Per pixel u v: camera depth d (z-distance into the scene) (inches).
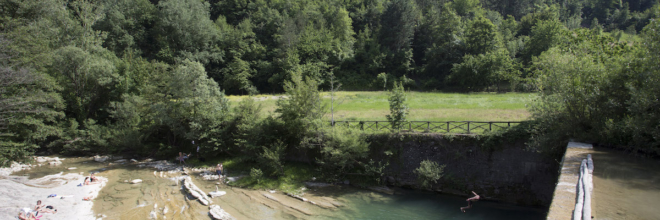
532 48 2468.0
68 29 1621.6
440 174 925.2
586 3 4709.6
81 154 1429.6
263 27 3169.3
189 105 1243.8
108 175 1124.5
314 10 3432.6
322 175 1038.4
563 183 436.8
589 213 319.3
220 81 2817.4
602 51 901.8
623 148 622.5
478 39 2605.8
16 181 1027.9
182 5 2763.3
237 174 1121.4
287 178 1045.8
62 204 842.2
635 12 3964.1
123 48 2559.1
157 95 1339.8
